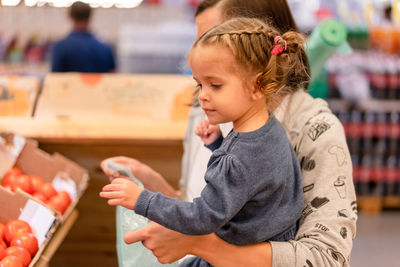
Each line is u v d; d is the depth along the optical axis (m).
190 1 4.91
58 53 3.94
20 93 2.61
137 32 4.39
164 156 2.49
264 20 1.20
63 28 4.62
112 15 4.82
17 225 1.55
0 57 4.30
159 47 4.36
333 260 1.03
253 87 0.96
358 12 4.43
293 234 1.09
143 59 4.36
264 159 0.95
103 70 4.02
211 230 0.92
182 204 0.92
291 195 1.03
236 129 1.02
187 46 4.39
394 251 3.57
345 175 1.11
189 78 2.80
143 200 0.93
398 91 4.05
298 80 1.17
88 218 2.60
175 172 2.51
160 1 4.88
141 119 2.61
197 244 1.00
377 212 4.29
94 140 2.39
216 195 0.92
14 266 1.33
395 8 4.44
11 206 1.63
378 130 4.11
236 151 0.95
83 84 2.72
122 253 1.19
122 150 2.48
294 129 1.20
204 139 1.29
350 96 4.03
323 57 1.59
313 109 1.21
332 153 1.12
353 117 4.06
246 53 0.94
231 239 1.01
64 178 2.08
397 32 4.26
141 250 1.18
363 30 4.21
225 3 1.31
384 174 4.21
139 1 4.83
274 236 1.06
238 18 1.02
